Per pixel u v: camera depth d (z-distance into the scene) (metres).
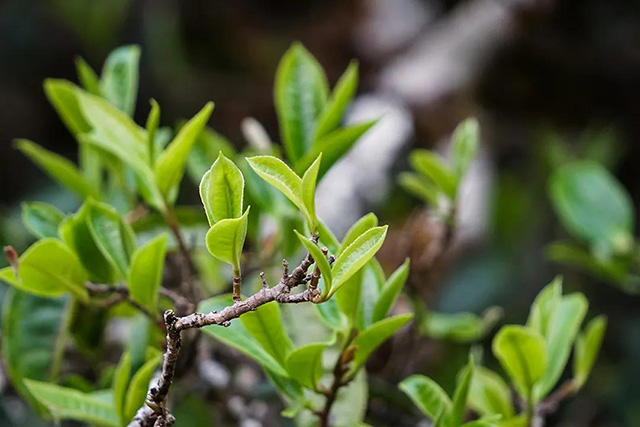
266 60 2.45
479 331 0.95
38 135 2.74
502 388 0.83
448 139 1.69
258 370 0.92
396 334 0.97
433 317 0.95
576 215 1.06
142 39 2.52
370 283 0.77
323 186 1.40
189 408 0.99
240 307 0.65
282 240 0.86
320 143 0.82
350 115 1.68
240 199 0.66
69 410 0.78
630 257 1.05
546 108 2.02
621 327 2.08
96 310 0.86
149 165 0.82
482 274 2.00
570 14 1.93
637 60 2.00
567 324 0.83
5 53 2.67
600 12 1.97
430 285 1.01
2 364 0.91
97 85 0.88
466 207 1.51
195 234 0.88
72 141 2.78
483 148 1.79
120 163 0.89
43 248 0.77
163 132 0.90
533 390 0.81
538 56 1.92
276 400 0.97
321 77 0.89
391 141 1.56
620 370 2.03
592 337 0.84
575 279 2.07
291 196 0.66
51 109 2.75
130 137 0.83
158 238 0.77
